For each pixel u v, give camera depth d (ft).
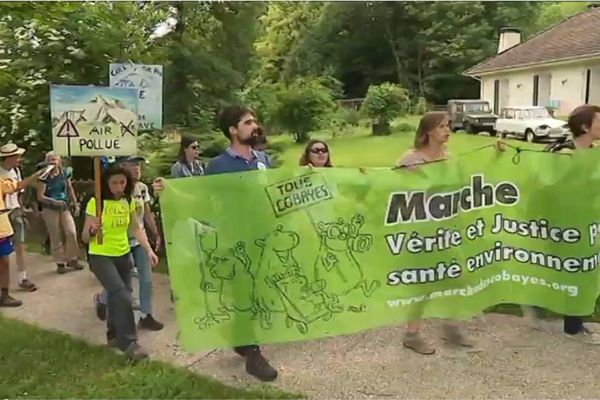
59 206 25.31
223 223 14.14
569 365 15.19
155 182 14.15
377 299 14.90
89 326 18.74
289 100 84.23
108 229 15.69
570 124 16.37
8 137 36.60
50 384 14.32
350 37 202.69
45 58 35.76
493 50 182.29
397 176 14.71
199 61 51.13
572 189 15.15
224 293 14.23
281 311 14.47
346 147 91.50
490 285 15.53
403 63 195.42
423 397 13.67
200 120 47.52
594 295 15.53
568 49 101.04
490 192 15.21
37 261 27.58
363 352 16.17
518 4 188.75
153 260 16.84
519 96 117.19
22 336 17.39
